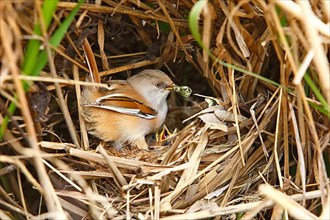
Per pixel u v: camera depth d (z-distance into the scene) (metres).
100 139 7.71
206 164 7.31
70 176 6.94
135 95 7.82
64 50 6.98
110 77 8.60
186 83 9.30
